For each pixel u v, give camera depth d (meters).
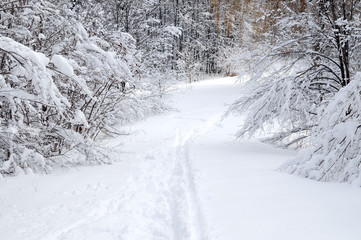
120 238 3.26
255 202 3.91
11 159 5.19
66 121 6.40
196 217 3.70
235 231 3.14
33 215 3.70
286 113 8.16
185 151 8.04
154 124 12.34
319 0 8.21
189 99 18.59
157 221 3.80
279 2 9.56
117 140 9.20
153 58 16.52
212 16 30.41
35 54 4.14
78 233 3.31
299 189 4.32
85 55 5.99
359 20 7.77
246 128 8.59
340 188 4.26
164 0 26.72
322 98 8.30
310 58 8.67
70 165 6.20
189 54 28.94
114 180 5.29
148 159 7.05
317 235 2.95
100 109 7.41
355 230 3.01
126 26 15.85
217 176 5.30
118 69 6.54
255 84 9.18
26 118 5.94
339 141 4.86
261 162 6.44
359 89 4.88
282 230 3.09
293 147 9.53
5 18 5.81
